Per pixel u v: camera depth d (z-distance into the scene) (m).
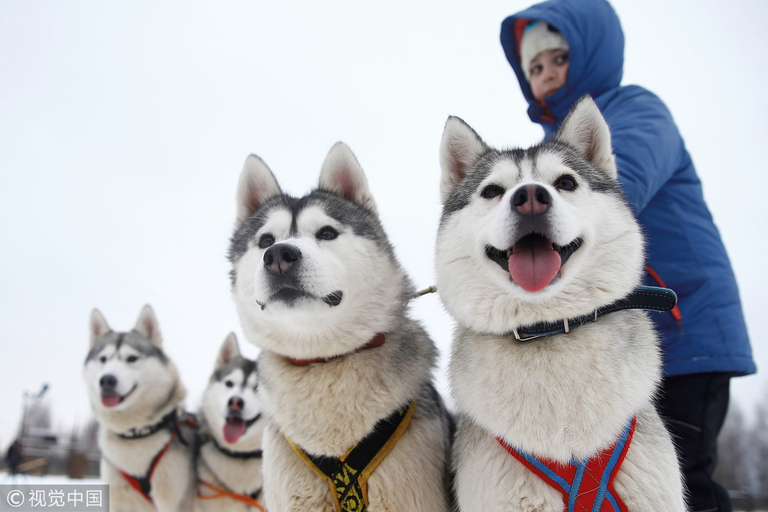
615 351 1.88
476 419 1.98
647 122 2.80
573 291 1.93
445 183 2.61
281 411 2.45
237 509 4.92
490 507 1.88
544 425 1.83
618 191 2.28
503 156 2.43
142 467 4.89
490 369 1.95
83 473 11.45
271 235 2.86
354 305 2.57
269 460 2.51
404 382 2.42
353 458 2.29
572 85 3.40
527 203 1.88
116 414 4.98
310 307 2.42
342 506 2.28
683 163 3.02
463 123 2.64
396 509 2.23
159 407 5.16
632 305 2.01
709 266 2.83
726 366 2.68
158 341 5.71
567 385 1.83
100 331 5.93
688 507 2.58
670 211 2.92
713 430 2.80
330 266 2.51
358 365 2.38
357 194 3.21
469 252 2.13
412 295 2.87
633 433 1.90
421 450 2.34
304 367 2.46
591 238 1.99
